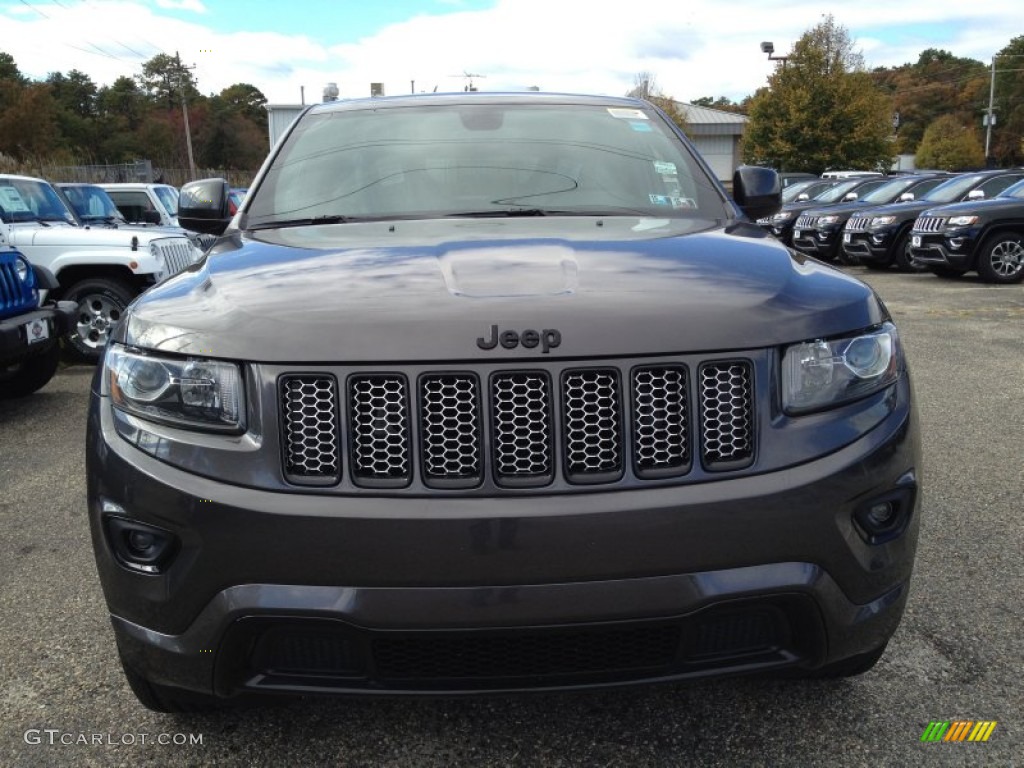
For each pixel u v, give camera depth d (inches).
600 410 74.0
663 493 73.7
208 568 74.3
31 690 104.0
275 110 1023.0
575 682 76.4
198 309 81.4
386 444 73.5
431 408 73.4
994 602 120.3
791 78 1694.1
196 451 75.7
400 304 76.7
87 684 105.1
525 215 114.8
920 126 3890.3
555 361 73.2
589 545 72.4
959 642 110.2
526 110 139.3
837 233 666.8
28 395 267.6
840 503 76.4
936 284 516.7
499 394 73.2
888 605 81.1
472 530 71.9
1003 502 157.8
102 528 79.7
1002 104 3656.5
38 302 246.4
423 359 72.8
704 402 75.3
